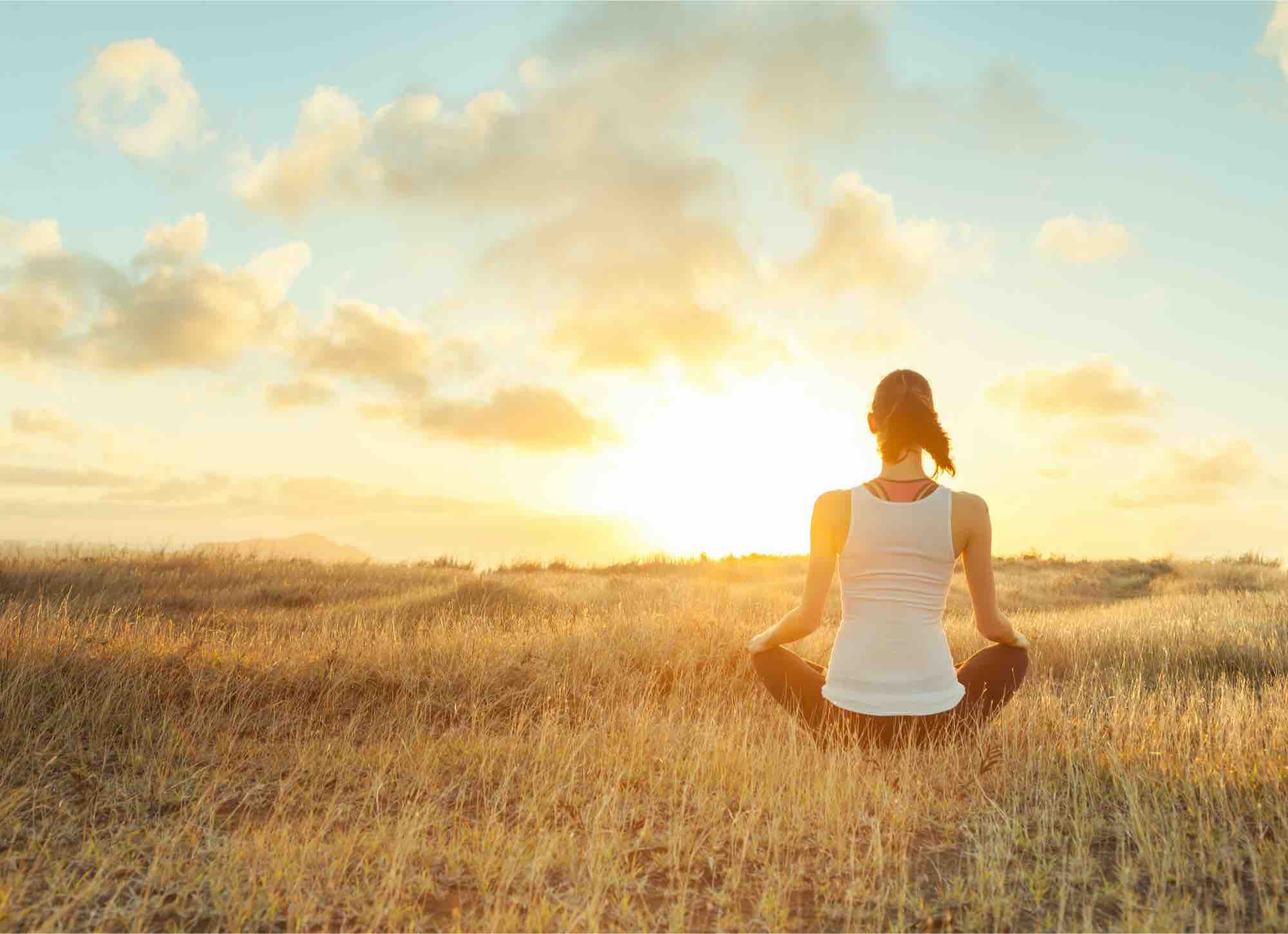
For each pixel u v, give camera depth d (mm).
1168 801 3311
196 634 6723
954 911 2584
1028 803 3518
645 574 21938
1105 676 6695
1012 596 18625
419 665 5852
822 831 3170
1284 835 2930
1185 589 19672
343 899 2639
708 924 2533
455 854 2951
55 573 12625
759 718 5273
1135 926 2373
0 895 2551
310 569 15969
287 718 5012
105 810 3529
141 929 2459
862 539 3834
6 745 4098
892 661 3803
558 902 2584
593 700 5559
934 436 3824
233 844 2998
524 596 12531
